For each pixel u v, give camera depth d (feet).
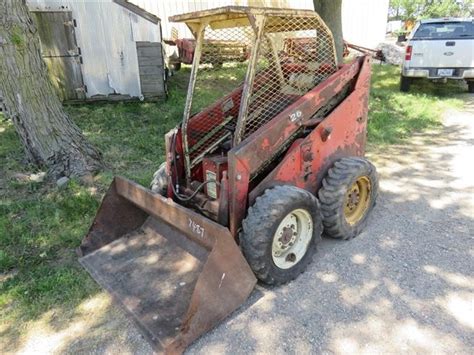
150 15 26.25
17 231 11.75
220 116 11.32
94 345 7.79
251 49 9.00
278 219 8.64
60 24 25.80
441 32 29.55
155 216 9.96
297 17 9.30
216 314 7.88
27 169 15.57
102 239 10.75
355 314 8.30
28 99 14.35
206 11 8.77
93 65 27.04
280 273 9.09
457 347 7.39
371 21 47.14
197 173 10.98
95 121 22.99
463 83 34.86
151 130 21.33
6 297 9.13
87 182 14.55
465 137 20.26
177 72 36.70
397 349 7.39
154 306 8.50
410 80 30.83
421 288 9.02
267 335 7.84
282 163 9.57
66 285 9.50
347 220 11.03
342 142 11.19
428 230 11.51
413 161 17.12
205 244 8.24
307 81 10.87
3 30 13.46
